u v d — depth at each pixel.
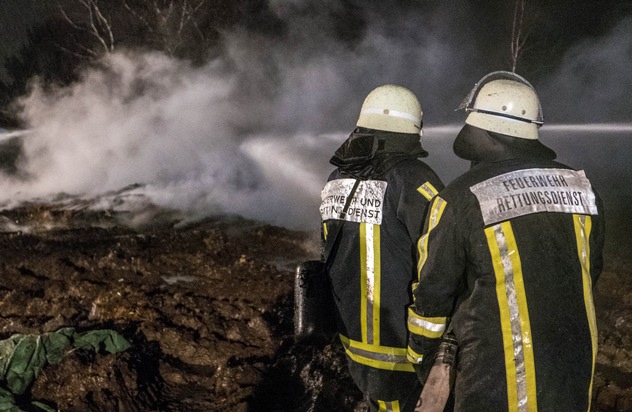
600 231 2.62
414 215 2.98
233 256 9.61
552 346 2.40
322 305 3.25
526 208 2.50
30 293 7.33
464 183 2.60
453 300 2.63
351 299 3.16
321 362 4.99
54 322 6.03
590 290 2.51
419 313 2.66
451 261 2.55
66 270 8.35
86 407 4.53
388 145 3.15
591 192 2.61
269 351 5.77
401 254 3.07
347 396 4.51
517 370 2.41
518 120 2.66
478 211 2.52
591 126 18.27
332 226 3.23
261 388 4.93
